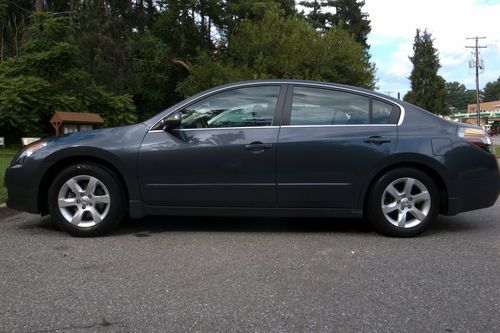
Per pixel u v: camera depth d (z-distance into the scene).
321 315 3.43
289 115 5.43
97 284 3.99
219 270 4.33
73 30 24.97
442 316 3.41
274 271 4.31
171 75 32.78
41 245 5.11
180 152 5.32
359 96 5.53
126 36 28.30
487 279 4.13
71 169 5.37
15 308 3.53
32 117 21.02
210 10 31.34
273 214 5.41
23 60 22.38
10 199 5.54
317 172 5.31
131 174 5.33
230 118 5.46
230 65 28.48
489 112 96.88
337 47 31.92
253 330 3.21
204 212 5.42
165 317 3.39
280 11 34.12
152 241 5.27
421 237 5.48
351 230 5.80
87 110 22.69
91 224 5.40
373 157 5.30
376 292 3.84
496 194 5.52
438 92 72.31
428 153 5.31
